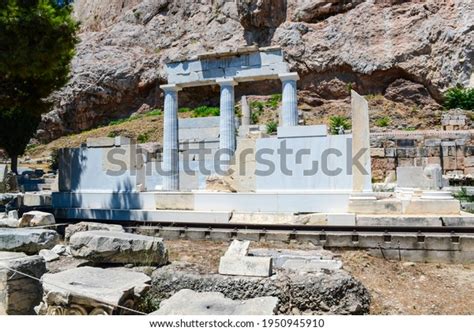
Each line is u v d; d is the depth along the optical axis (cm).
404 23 4219
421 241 1012
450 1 4097
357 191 1254
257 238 1143
